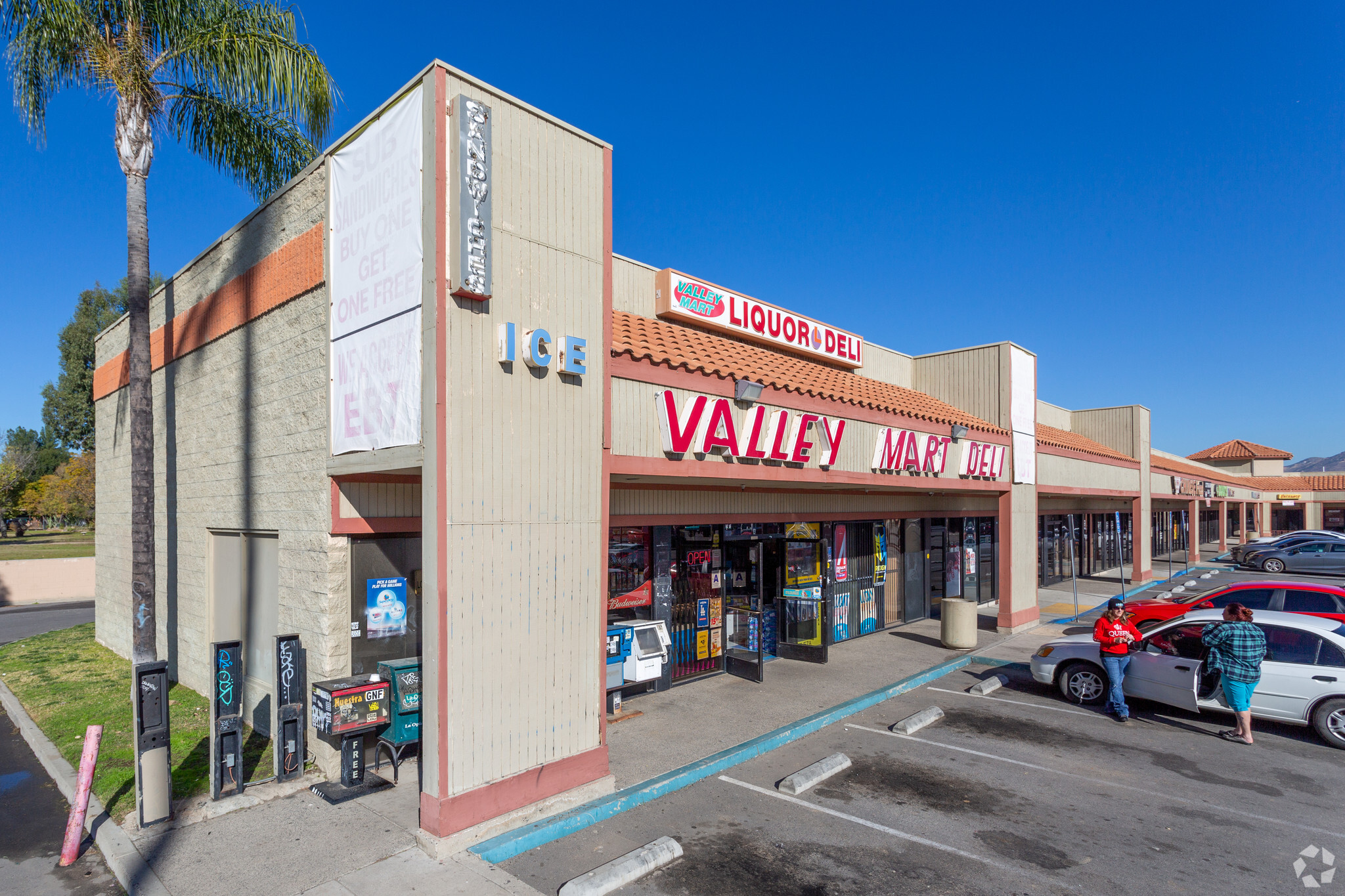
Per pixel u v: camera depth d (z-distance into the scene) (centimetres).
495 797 609
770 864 582
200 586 1038
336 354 725
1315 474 5144
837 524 1448
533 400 651
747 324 1284
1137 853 604
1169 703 954
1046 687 1141
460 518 590
